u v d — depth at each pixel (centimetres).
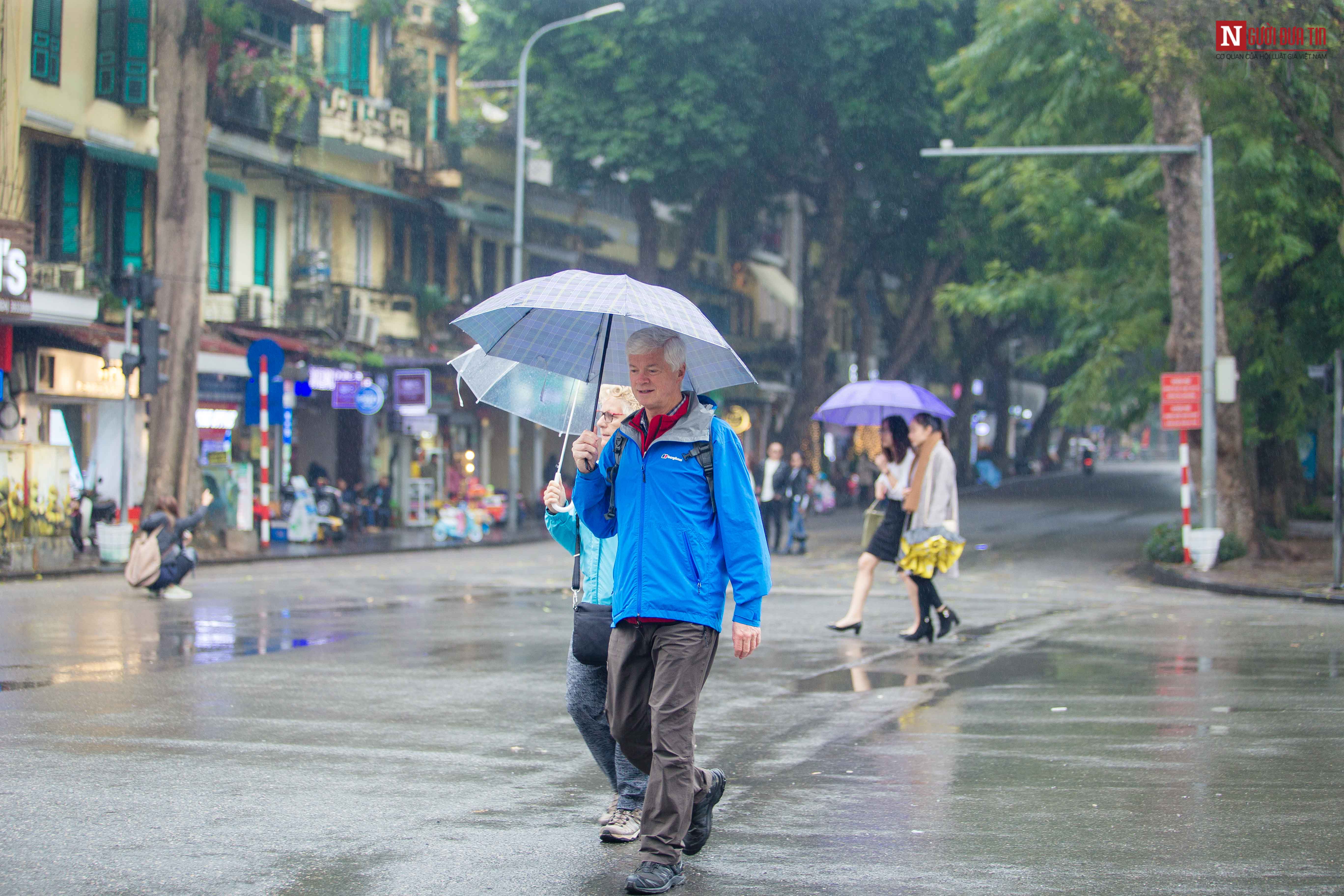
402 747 734
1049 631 1342
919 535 1242
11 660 1067
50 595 1698
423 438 3712
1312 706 852
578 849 529
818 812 591
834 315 6875
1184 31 1858
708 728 804
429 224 3788
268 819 572
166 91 2439
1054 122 2525
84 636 1233
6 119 2406
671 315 503
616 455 512
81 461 2597
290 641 1213
